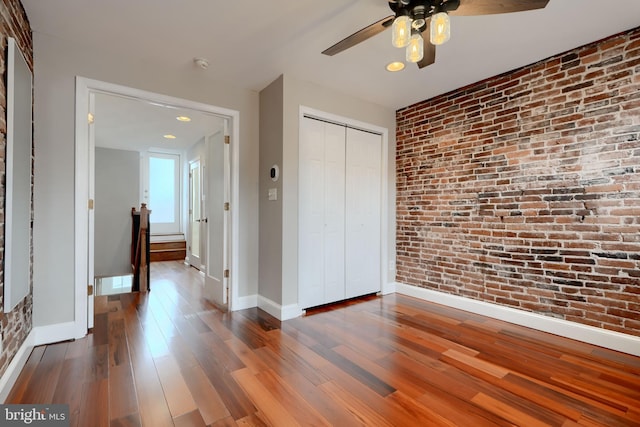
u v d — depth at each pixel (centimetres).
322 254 323
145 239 389
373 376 187
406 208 374
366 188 361
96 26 216
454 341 239
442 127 334
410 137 368
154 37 230
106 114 392
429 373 192
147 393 167
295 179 298
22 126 189
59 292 231
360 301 345
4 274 162
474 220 306
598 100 232
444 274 332
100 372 188
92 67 242
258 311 310
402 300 349
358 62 266
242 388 173
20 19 190
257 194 327
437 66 272
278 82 295
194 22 212
